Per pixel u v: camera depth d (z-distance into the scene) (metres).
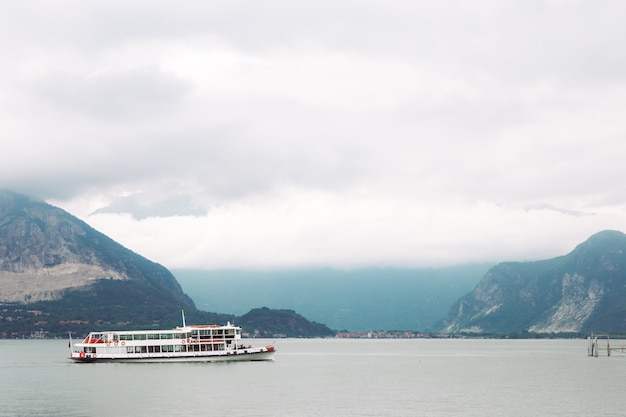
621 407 172.38
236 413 159.00
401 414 159.38
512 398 190.50
